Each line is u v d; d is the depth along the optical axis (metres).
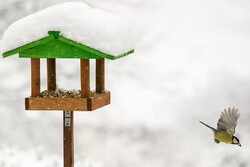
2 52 11.52
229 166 20.98
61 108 11.66
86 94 11.66
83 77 11.63
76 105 11.61
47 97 11.80
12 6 27.78
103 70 12.98
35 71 11.84
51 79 12.72
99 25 11.51
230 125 11.50
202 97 25.42
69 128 12.14
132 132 23.22
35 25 11.48
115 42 11.46
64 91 12.49
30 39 11.44
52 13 11.55
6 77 26.05
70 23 11.41
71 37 11.33
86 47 11.30
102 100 12.48
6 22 27.45
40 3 27.89
